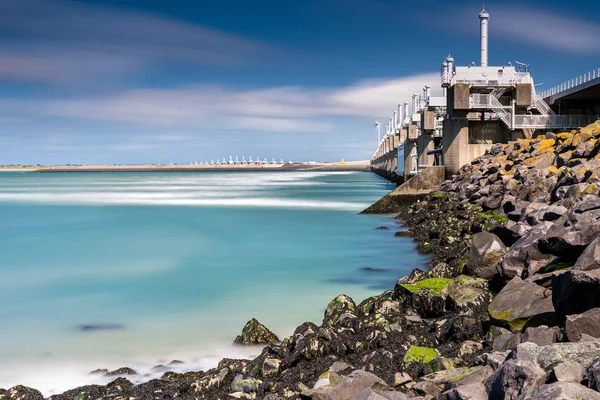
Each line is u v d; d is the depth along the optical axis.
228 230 36.91
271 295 18.78
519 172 33.44
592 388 6.21
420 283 14.51
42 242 33.25
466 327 11.77
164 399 10.48
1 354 13.54
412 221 36.28
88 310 17.44
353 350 11.76
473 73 51.53
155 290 19.97
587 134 33.84
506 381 6.72
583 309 9.47
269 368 11.32
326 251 27.41
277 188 102.12
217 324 15.60
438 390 8.25
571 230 12.69
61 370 12.51
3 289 20.53
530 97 51.06
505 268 13.58
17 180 180.88
